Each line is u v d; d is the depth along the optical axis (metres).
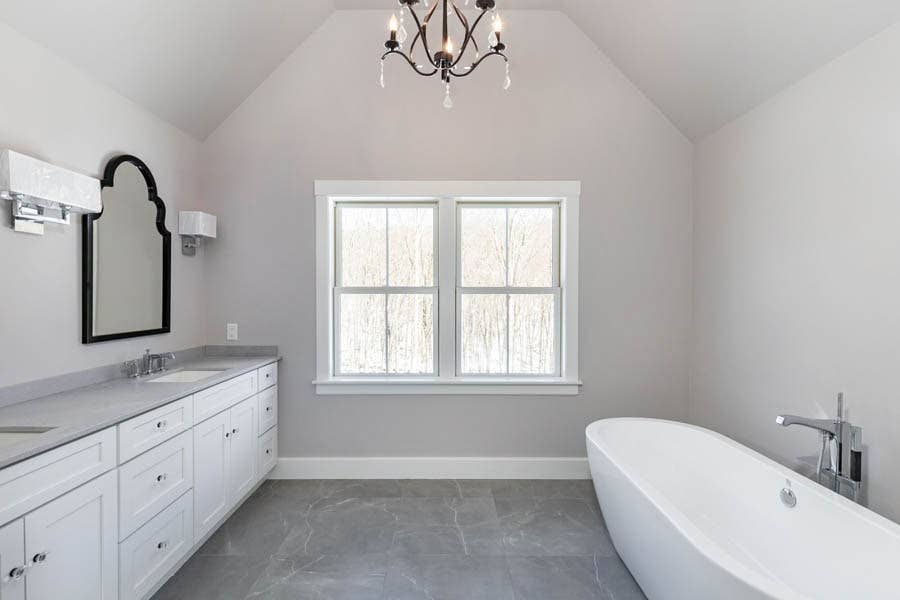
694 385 2.85
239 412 2.36
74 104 1.89
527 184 2.83
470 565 1.97
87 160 1.97
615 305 2.88
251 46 2.54
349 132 2.83
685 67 2.39
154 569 1.68
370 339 2.99
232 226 2.86
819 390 1.86
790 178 2.01
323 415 2.88
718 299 2.59
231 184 2.85
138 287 2.28
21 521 1.14
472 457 2.89
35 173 1.57
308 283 2.87
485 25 2.81
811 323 1.90
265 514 2.41
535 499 2.60
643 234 2.86
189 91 2.46
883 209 1.57
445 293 2.90
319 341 2.87
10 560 1.12
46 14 1.67
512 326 2.98
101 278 2.03
